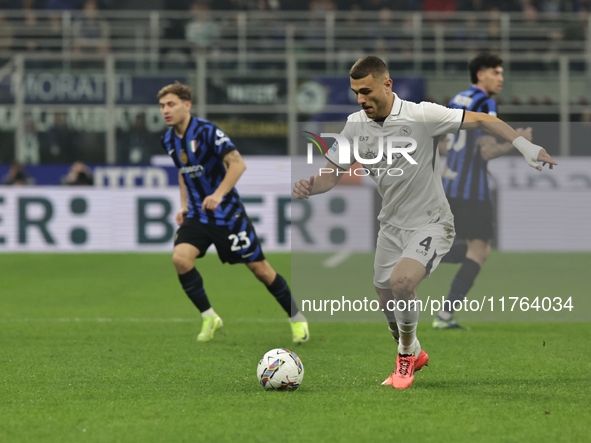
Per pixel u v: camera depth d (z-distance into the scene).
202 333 20.12
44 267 40.84
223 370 16.08
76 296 30.30
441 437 10.78
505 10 63.56
